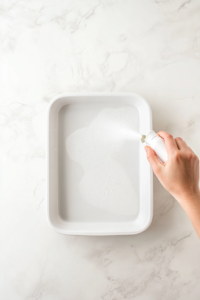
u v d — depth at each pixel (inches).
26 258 35.1
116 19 35.6
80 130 34.4
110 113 34.4
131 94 32.2
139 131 34.4
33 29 35.7
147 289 35.0
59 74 35.6
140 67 35.7
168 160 21.3
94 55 35.6
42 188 35.2
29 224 35.2
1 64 35.7
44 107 35.5
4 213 35.3
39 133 35.5
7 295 35.1
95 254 35.1
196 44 35.8
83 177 34.2
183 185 20.7
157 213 35.2
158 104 35.5
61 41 35.6
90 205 34.1
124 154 34.2
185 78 35.6
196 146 35.4
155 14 35.7
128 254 35.1
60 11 35.7
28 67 35.6
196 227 20.1
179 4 35.7
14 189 35.3
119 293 35.0
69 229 32.7
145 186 33.0
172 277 35.1
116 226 33.6
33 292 35.1
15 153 35.5
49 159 31.7
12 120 35.6
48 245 35.2
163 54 35.7
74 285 35.0
